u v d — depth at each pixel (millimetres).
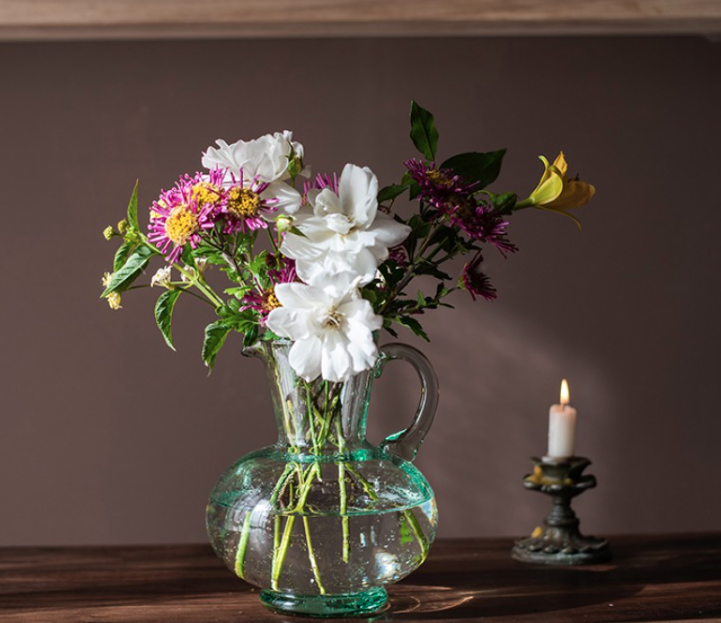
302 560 1028
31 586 1244
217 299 1082
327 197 962
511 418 2342
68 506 2338
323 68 2303
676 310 2348
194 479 2336
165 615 1121
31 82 2303
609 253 2338
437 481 2354
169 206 982
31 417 2328
